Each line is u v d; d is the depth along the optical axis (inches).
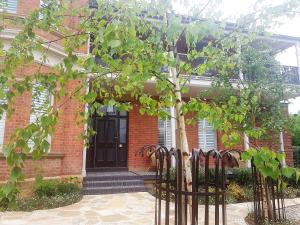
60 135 330.3
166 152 111.1
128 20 93.7
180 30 108.6
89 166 428.8
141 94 144.6
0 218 222.7
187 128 489.1
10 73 103.5
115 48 88.9
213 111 108.6
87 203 284.5
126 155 453.7
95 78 134.6
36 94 123.7
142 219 229.8
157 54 106.0
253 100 231.3
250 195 323.0
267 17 124.6
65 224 211.8
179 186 98.8
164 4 114.7
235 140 104.0
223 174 100.6
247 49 292.5
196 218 94.6
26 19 115.9
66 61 96.0
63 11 125.0
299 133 595.5
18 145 69.4
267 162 61.8
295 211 268.4
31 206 251.3
